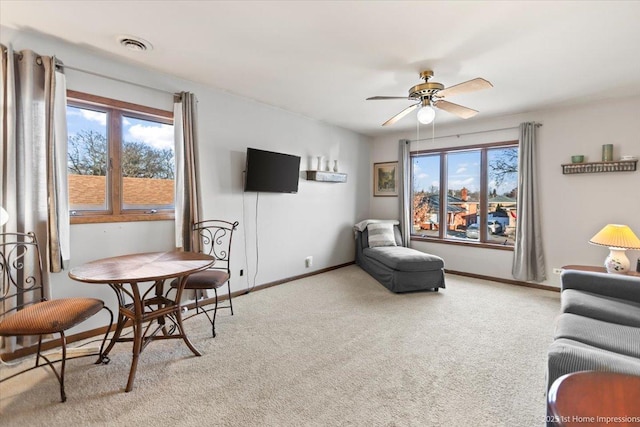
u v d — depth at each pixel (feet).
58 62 7.53
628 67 8.84
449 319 9.79
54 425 5.18
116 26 6.96
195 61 8.74
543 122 13.08
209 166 10.96
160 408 5.61
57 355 7.37
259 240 12.82
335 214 16.79
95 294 8.45
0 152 6.79
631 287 6.86
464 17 6.45
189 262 7.27
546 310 10.60
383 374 6.73
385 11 6.27
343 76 9.71
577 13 6.25
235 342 8.15
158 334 8.55
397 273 12.37
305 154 14.75
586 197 12.20
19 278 7.06
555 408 2.95
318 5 6.10
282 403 5.78
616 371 3.89
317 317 9.91
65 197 7.70
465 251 15.52
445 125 15.84
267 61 8.70
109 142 8.85
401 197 17.43
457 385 6.35
